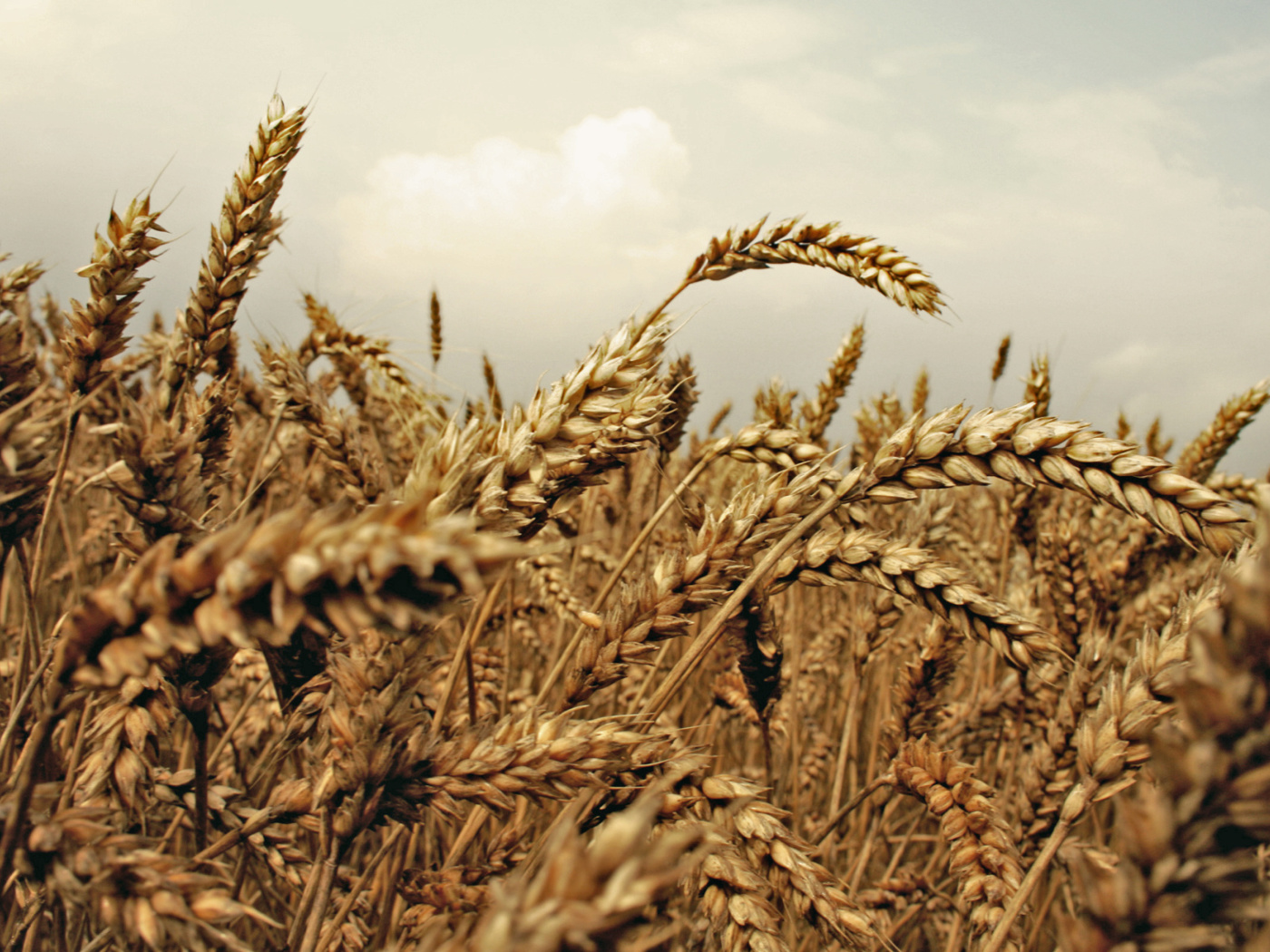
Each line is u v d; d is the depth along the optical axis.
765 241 0.48
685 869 0.20
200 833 0.36
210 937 0.30
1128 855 0.22
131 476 0.33
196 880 0.30
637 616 0.39
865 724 0.74
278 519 0.24
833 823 0.46
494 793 0.34
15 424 0.31
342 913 0.38
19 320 0.36
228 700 0.55
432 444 0.35
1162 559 0.69
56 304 0.65
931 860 0.56
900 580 0.41
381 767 0.33
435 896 0.38
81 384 0.41
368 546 0.22
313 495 0.74
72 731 0.42
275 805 0.36
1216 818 0.21
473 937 0.22
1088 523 0.68
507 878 0.37
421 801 0.34
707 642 0.39
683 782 0.37
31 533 0.38
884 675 0.70
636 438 0.39
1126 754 0.36
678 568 0.39
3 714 0.40
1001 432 0.38
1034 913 0.50
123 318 0.41
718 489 0.76
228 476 0.42
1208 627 0.21
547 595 0.59
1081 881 0.23
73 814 0.30
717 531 0.39
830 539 0.42
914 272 0.46
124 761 0.35
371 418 0.75
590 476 0.40
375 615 0.23
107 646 0.27
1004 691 0.56
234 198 0.44
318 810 0.36
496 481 0.37
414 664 0.34
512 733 0.35
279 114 0.45
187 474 0.34
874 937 0.39
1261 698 0.19
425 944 0.24
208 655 0.34
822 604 0.94
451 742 0.35
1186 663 0.36
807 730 0.70
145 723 0.35
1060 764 0.45
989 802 0.40
